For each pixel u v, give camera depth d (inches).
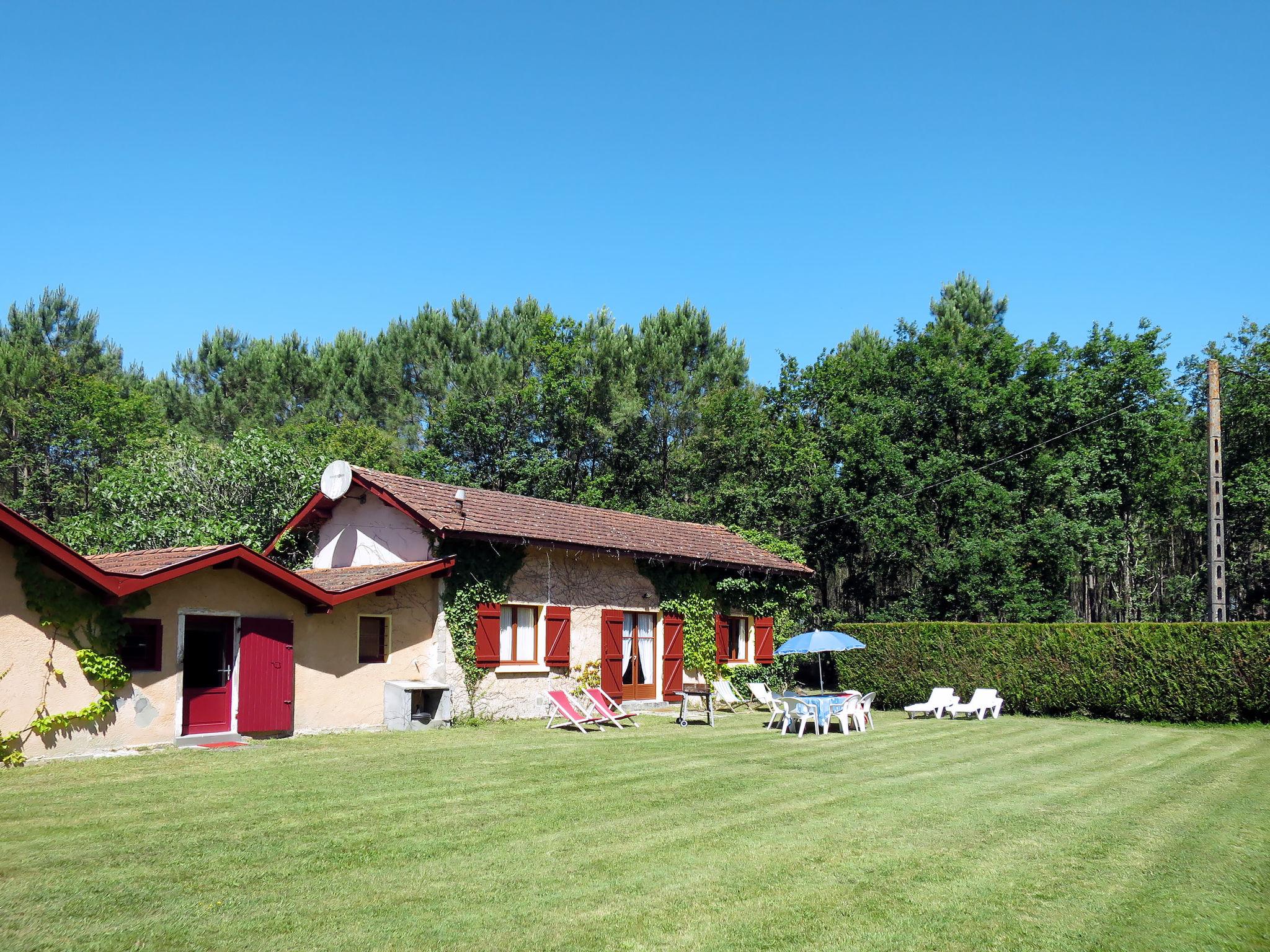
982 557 1144.8
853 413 1398.9
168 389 1761.8
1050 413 1256.8
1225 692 711.7
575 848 300.7
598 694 706.2
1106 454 1263.5
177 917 230.7
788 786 421.7
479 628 697.6
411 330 1734.7
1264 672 696.4
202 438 1587.1
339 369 1765.5
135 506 940.0
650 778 439.2
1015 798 397.1
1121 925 232.1
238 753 507.2
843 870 277.6
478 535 687.7
